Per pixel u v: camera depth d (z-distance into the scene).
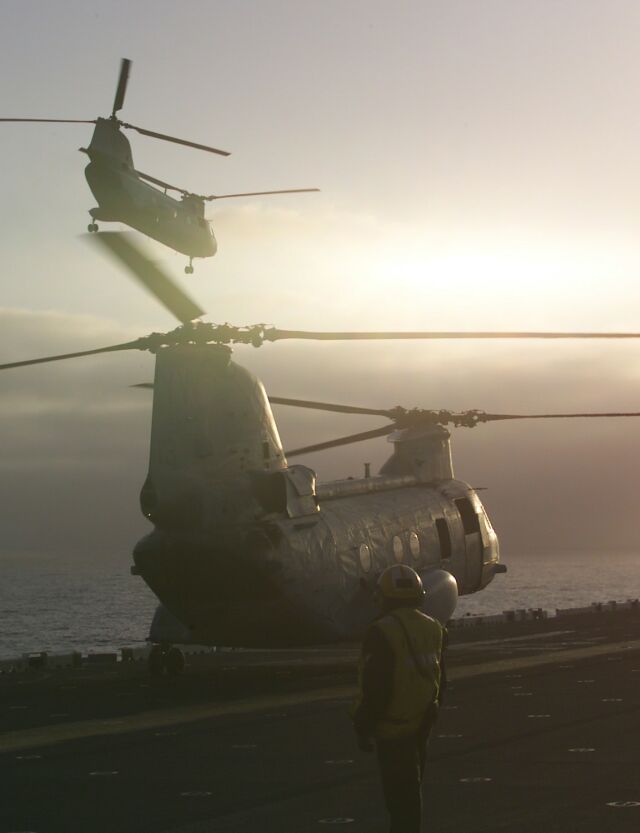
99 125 22.00
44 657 31.31
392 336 23.98
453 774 12.71
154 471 23.47
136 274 22.06
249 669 29.08
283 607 25.56
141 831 10.42
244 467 24.81
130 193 22.16
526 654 30.62
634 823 10.13
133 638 105.31
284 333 24.28
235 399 24.95
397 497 30.67
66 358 24.17
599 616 49.00
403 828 8.46
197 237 25.34
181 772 13.38
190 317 24.25
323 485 28.78
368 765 13.61
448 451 33.31
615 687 21.64
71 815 11.13
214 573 24.27
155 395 24.02
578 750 14.24
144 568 24.30
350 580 27.25
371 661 8.48
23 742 16.05
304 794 11.91
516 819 10.38
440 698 8.85
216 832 10.27
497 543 33.94
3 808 11.50
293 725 17.47
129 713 19.41
